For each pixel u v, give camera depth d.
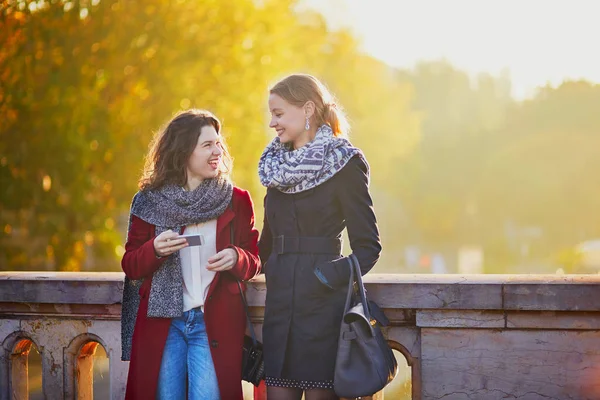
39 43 14.73
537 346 4.04
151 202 3.94
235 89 17.30
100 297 4.36
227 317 3.94
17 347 4.59
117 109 16.27
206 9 17.33
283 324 3.74
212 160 3.95
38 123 14.54
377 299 4.07
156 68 16.44
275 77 18.31
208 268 3.79
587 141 78.12
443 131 99.31
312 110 3.79
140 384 3.88
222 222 3.97
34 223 14.96
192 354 3.92
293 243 3.74
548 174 79.50
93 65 15.42
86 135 15.00
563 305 3.94
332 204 3.69
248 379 4.03
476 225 91.06
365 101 47.94
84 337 4.49
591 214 76.38
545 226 78.12
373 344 3.58
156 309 3.86
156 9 16.48
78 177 14.81
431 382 4.11
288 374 3.74
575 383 4.02
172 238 3.74
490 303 3.99
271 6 18.80
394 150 53.25
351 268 3.60
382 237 88.94
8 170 14.52
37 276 4.48
